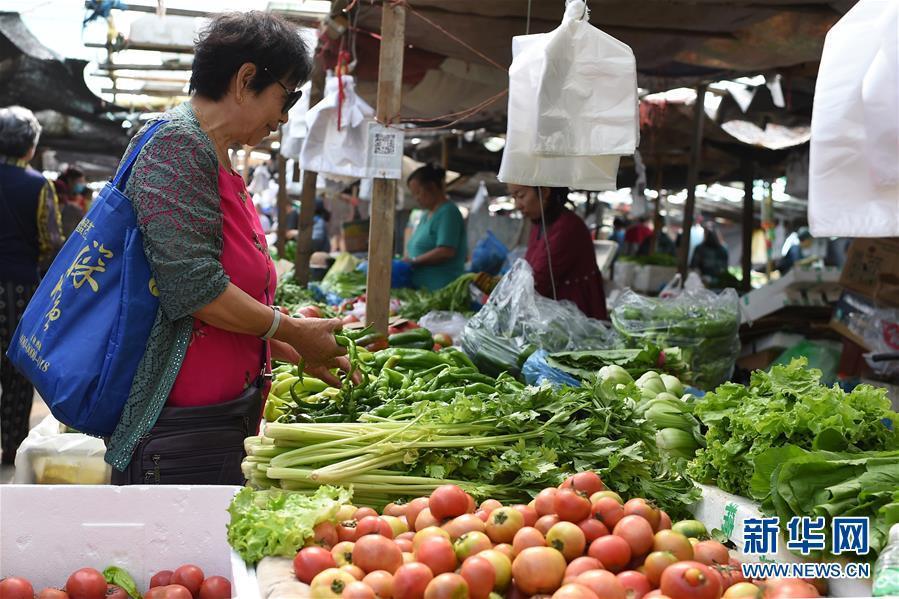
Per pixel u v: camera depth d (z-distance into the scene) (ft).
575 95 10.05
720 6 15.24
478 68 20.74
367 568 5.90
